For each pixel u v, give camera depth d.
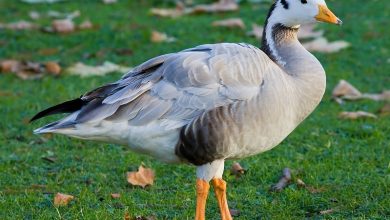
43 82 17.94
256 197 12.02
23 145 14.41
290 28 11.41
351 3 23.53
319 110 16.20
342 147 14.15
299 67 10.81
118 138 10.38
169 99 10.23
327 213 11.26
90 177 12.84
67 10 23.55
